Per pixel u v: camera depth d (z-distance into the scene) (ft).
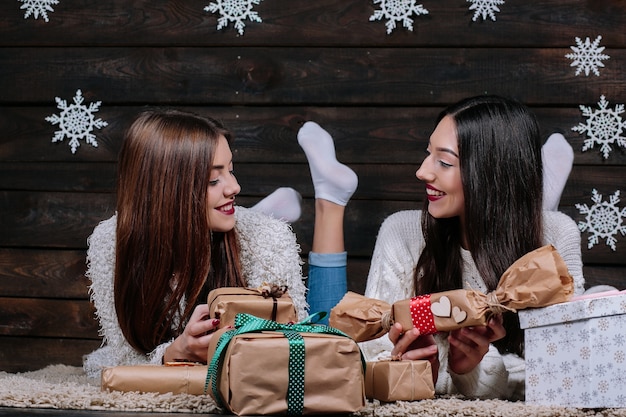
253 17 8.21
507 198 5.92
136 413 4.56
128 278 6.14
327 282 7.16
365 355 6.13
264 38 8.23
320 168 7.19
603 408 4.52
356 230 8.18
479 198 5.88
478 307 4.80
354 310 5.21
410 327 4.96
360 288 8.17
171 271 6.11
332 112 8.20
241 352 4.26
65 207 8.39
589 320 4.48
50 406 4.72
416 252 6.57
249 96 8.23
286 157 8.21
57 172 8.40
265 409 4.26
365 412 4.52
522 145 5.98
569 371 4.55
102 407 4.65
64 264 8.38
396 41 8.14
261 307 4.95
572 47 8.04
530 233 5.98
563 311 4.55
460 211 6.04
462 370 5.44
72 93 8.38
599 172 8.08
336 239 7.23
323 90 8.18
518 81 8.07
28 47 8.43
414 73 8.13
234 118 8.26
